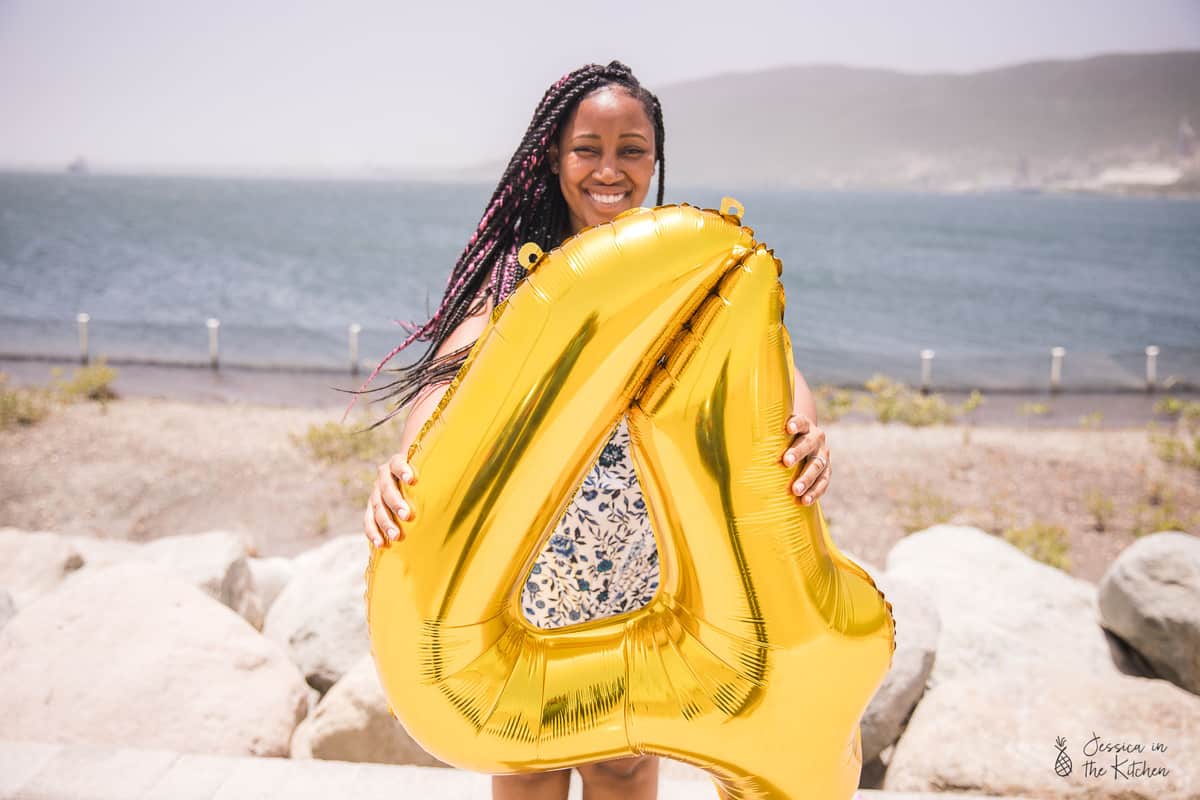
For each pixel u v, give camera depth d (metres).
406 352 18.73
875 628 1.57
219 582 4.58
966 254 63.88
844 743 1.58
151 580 3.77
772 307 1.45
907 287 42.97
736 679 1.50
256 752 3.27
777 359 1.46
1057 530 8.86
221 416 12.97
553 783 1.83
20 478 9.95
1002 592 4.64
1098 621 4.54
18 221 69.00
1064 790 2.91
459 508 1.43
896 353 24.20
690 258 1.39
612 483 1.66
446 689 1.51
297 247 56.06
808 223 102.50
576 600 1.71
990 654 4.20
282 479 10.30
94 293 32.00
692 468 1.44
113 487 9.81
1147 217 139.38
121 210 89.62
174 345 20.27
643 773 1.88
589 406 1.41
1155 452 12.23
